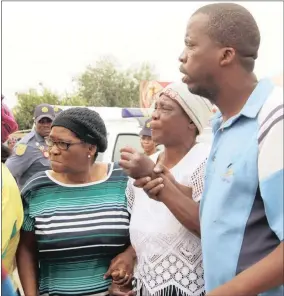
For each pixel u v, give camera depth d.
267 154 1.29
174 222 1.87
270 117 1.32
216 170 1.46
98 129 2.10
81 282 2.05
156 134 2.00
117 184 2.15
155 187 1.72
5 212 1.80
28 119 20.12
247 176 1.35
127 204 2.11
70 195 2.10
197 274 1.85
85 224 2.05
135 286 2.03
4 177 1.86
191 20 1.48
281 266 1.24
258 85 1.44
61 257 2.04
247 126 1.40
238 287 1.26
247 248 1.36
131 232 1.99
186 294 1.84
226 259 1.39
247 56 1.44
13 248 1.94
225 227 1.39
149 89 11.27
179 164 1.97
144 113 6.49
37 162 4.23
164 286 1.85
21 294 2.08
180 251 1.85
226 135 1.47
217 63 1.44
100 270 2.09
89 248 2.04
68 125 2.02
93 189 2.12
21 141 4.30
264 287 1.26
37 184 2.11
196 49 1.46
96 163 2.25
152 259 1.88
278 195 1.26
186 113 1.94
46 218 2.05
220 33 1.42
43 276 2.10
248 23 1.43
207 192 1.51
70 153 2.03
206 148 1.97
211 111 1.96
